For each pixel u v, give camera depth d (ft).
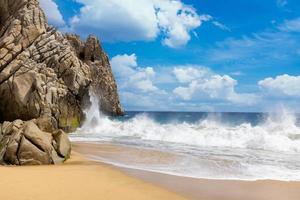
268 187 38.55
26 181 36.88
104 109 232.94
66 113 115.24
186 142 79.66
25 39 116.67
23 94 100.94
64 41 130.52
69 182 37.52
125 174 43.91
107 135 101.09
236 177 43.42
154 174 44.37
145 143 79.00
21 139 50.80
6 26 125.70
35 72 103.96
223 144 74.23
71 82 118.83
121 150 67.05
